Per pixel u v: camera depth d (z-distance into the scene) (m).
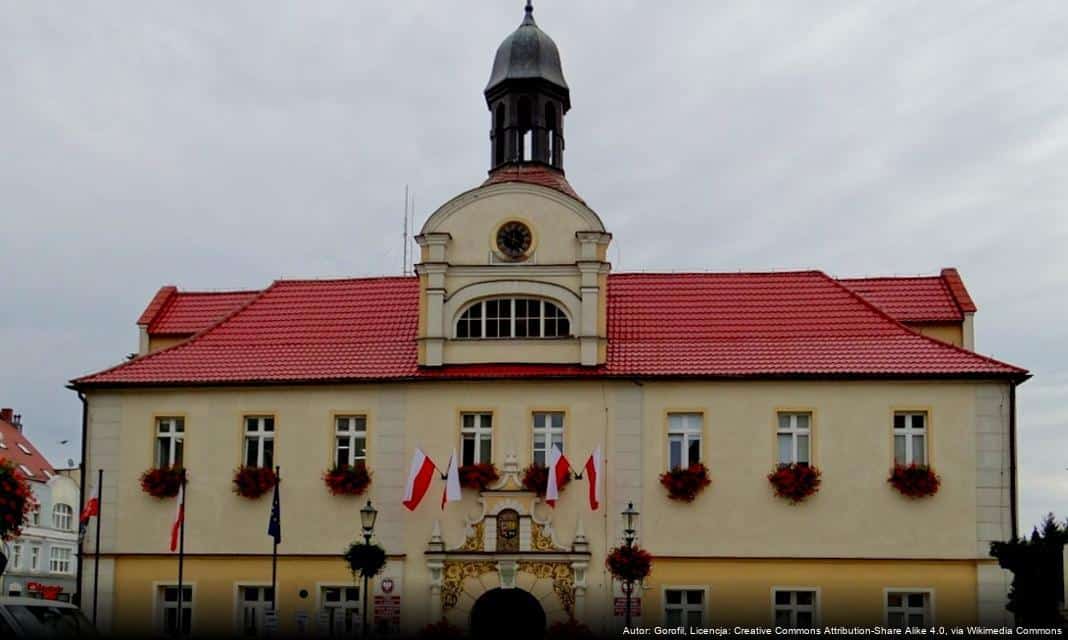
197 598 42.00
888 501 40.44
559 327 42.91
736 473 40.97
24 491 38.28
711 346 42.59
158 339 47.91
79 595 42.44
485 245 43.16
